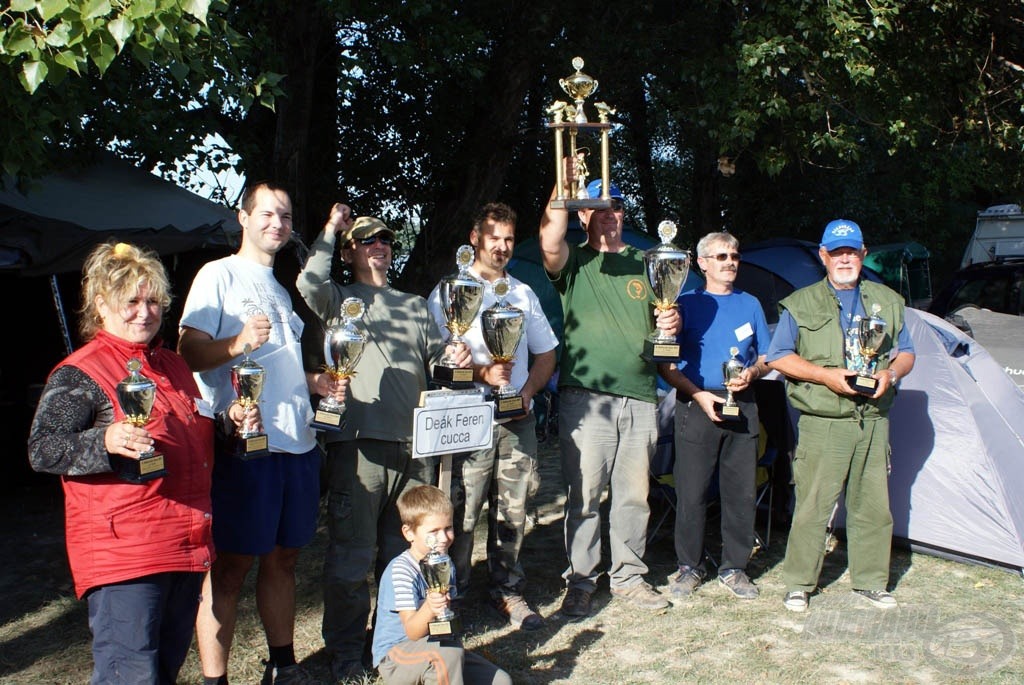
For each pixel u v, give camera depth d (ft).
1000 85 35.42
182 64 16.19
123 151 29.94
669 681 13.53
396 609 11.50
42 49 13.88
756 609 16.26
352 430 13.30
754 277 41.37
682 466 17.02
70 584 17.84
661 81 40.93
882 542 16.44
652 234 63.62
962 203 74.49
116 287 9.79
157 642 9.68
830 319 16.16
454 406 13.06
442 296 13.75
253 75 29.63
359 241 13.84
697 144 44.37
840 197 61.16
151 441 9.12
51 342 28.71
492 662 13.15
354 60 32.89
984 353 20.27
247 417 11.25
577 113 14.75
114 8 14.21
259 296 12.33
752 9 36.32
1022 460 18.69
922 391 19.27
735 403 16.43
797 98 36.24
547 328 15.96
